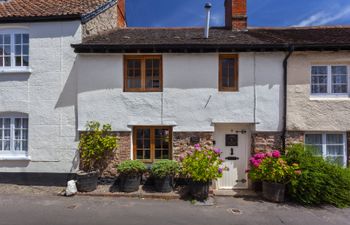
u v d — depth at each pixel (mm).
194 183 7582
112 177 8625
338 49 8281
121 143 8641
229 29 10750
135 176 7953
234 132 8812
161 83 8719
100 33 9984
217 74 8586
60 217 6180
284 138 8438
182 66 8609
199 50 8430
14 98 8883
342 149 8625
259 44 8273
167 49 8438
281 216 6488
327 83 8648
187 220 6121
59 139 8766
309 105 8484
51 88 8820
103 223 5867
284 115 8461
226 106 8555
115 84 8656
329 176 7340
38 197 7617
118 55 8664
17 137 9047
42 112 8828
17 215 6273
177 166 7965
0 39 9086
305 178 7242
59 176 8742
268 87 8531
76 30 8781
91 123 8625
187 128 8562
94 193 7793
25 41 9086
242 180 8750
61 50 8812
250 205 7223
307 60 8508
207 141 8539
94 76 8680
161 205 7078
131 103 8625
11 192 8039
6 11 9383
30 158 8789
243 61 8570
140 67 8797
